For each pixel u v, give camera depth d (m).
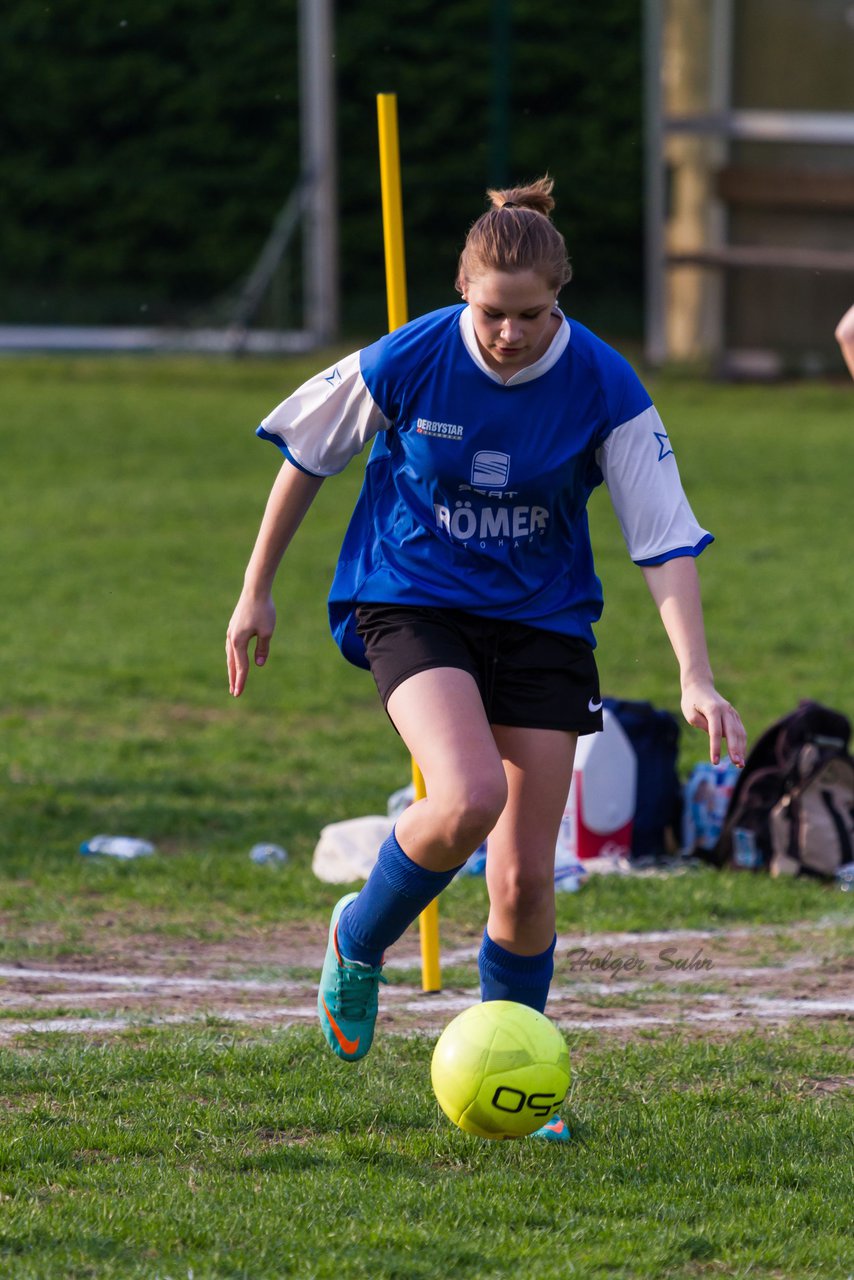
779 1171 13.57
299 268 97.38
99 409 77.38
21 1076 15.37
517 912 13.62
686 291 85.81
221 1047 16.34
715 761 12.52
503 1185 13.16
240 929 21.64
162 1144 13.86
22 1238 11.86
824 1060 16.39
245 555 52.16
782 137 82.06
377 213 102.50
